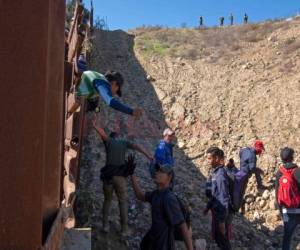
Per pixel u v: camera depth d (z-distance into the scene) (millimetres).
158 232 4352
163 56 25922
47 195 2410
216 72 22547
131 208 8633
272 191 10680
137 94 19219
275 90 18531
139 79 21422
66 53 4719
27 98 1725
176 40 29953
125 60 24500
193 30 33219
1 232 1696
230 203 6766
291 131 14914
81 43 3711
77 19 3863
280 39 25922
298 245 8266
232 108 17812
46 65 1767
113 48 26656
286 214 6945
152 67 23578
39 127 1754
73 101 3730
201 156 13438
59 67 2686
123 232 7367
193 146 14375
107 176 7289
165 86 20578
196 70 23188
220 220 6605
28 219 1731
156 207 4418
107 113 15172
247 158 10047
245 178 9977
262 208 10055
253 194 10523
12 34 1690
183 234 4336
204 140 14789
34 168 1744
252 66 22453
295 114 16047
